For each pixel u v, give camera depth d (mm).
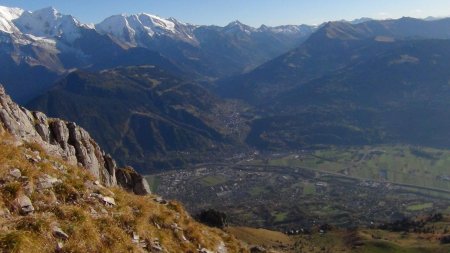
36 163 29156
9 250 19312
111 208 28531
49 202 25406
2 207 22922
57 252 21359
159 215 31609
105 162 57500
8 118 37906
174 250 28953
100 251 23344
